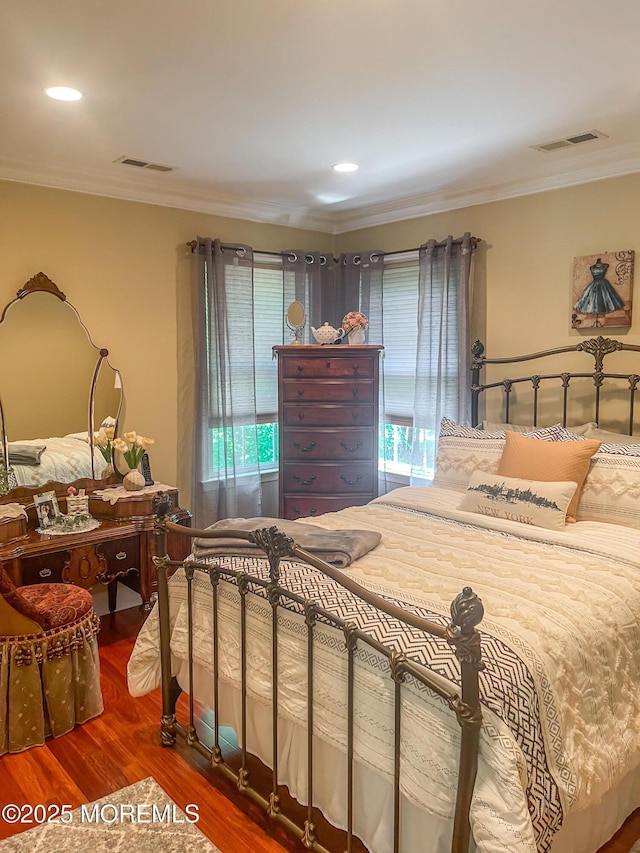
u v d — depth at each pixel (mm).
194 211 4180
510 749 1410
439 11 1911
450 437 3439
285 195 4168
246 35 2055
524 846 1328
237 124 2865
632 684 1878
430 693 1541
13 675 2387
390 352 4648
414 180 3811
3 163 3324
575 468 2797
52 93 2506
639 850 1888
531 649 1642
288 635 1907
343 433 4199
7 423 3436
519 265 3797
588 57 2229
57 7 1868
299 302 4645
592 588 2020
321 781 1853
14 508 3168
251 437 4477
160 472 4164
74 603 2607
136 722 2621
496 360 3793
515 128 2949
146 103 2619
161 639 2398
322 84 2447
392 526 2789
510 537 2613
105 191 3742
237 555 2260
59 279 3627
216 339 4199
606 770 1662
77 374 3713
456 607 1359
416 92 2520
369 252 4555
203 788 2209
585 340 3504
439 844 1530
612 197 3355
